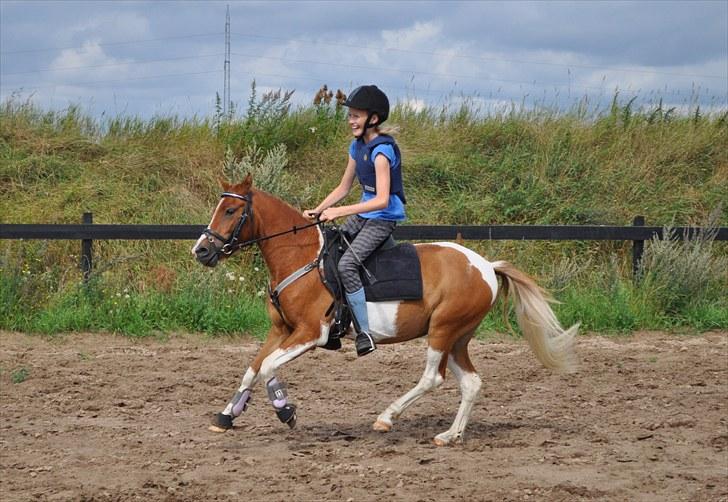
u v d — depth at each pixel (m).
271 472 6.28
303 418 8.11
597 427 7.82
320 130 17.14
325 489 5.89
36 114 16.75
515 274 7.54
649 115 18.81
